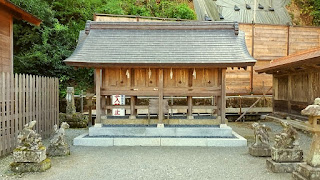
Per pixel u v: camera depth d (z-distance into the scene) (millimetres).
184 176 6293
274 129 13414
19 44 18516
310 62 10312
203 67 9953
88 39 10797
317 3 30297
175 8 24344
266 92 19016
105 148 9305
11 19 11000
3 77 7836
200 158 7945
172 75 10625
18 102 8781
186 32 11078
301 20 30922
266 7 30797
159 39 10820
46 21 17969
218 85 10633
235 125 15297
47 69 17984
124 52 10234
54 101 11781
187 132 10250
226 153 8562
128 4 23891
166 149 9141
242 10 29438
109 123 10914
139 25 11242
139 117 11695
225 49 10289
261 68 15594
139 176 6285
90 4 21734
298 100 13758
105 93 10602
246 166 7113
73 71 18938
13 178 6086
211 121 10844
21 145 6695
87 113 16156
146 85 10688
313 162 5598
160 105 10469
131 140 9789
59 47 18328
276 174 6422
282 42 20188
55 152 8172
